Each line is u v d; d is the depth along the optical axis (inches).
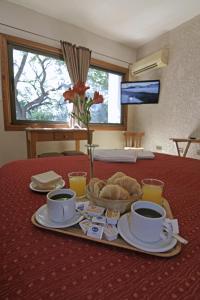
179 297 11.6
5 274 13.2
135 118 162.1
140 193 22.5
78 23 118.0
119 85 153.6
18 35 103.7
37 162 48.0
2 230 18.5
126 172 39.4
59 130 105.3
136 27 122.1
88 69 127.0
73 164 46.0
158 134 140.9
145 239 16.1
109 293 11.8
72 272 13.4
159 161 51.6
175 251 15.4
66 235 17.9
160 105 137.2
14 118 110.1
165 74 131.1
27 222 20.0
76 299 11.3
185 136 120.9
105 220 19.0
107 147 151.4
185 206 24.4
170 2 96.9
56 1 97.7
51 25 112.5
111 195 20.9
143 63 137.4
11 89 107.2
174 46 123.0
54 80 122.1
